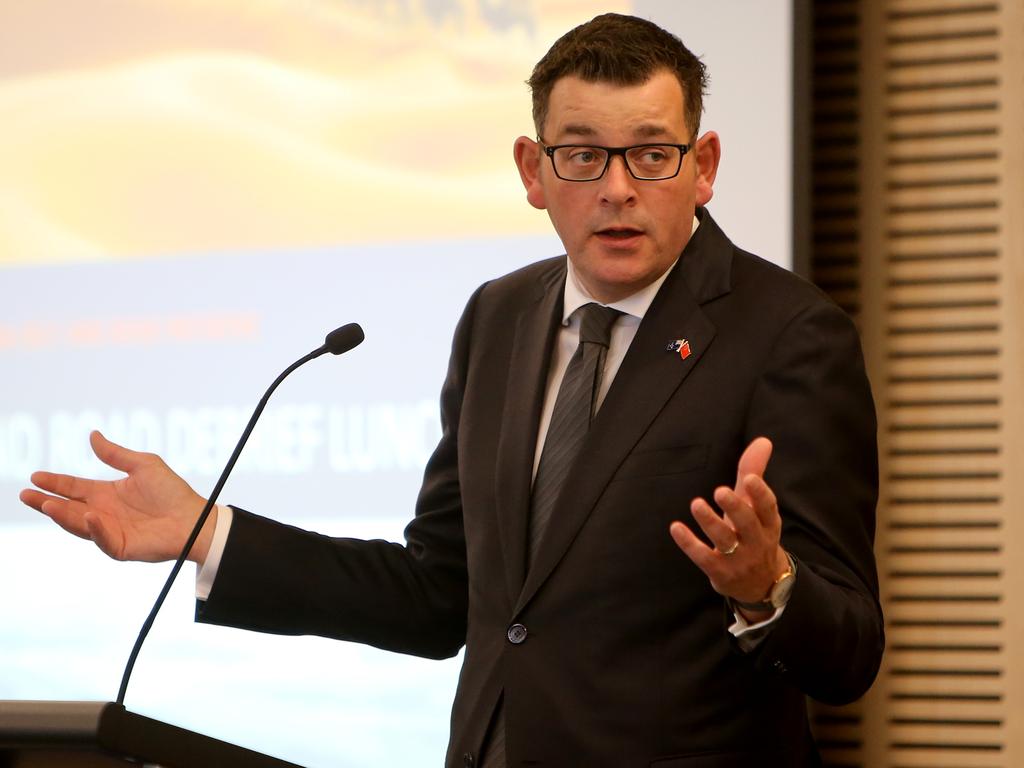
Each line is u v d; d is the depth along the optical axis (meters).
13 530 11.63
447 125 11.38
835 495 5.58
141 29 12.22
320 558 6.32
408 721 10.52
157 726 4.47
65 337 11.95
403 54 11.55
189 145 11.94
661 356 5.87
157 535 5.88
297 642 10.78
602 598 5.60
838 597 5.21
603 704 5.52
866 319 11.33
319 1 11.81
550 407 6.21
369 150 11.49
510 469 6.03
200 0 12.12
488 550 5.99
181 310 11.70
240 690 10.84
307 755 10.62
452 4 11.47
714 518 4.71
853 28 11.55
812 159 11.53
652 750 5.46
